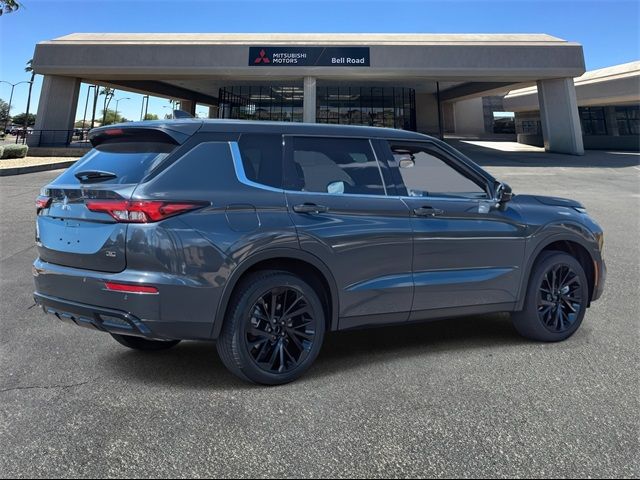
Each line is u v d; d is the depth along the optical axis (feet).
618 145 118.21
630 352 12.63
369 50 89.56
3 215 33.22
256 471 7.52
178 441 8.32
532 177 62.54
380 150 12.07
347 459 7.85
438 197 12.44
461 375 11.19
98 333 14.29
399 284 11.46
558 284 13.64
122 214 9.40
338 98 114.42
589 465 7.70
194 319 9.50
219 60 89.61
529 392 10.28
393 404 9.73
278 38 91.81
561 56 90.68
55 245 10.37
